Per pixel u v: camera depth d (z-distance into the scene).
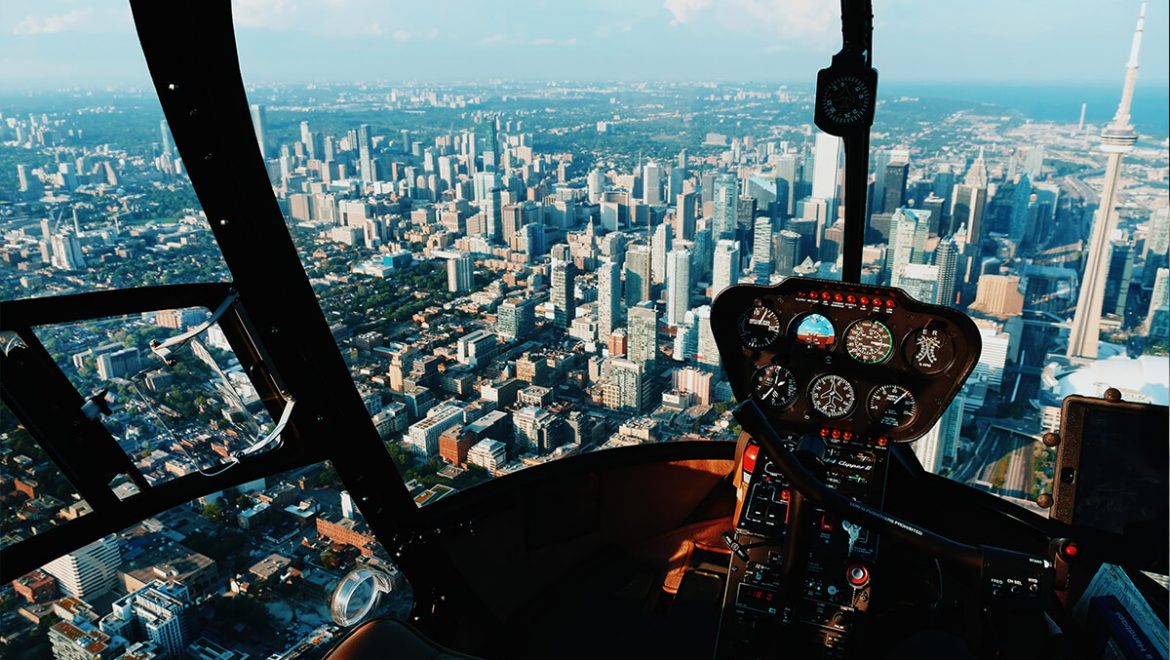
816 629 3.09
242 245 2.75
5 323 2.32
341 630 3.03
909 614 3.16
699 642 3.58
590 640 3.61
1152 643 2.46
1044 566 2.16
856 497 3.57
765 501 3.52
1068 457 2.69
